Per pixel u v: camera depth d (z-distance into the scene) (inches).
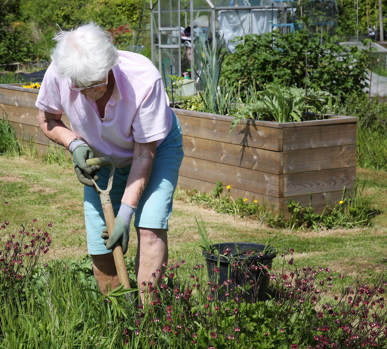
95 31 102.0
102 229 125.0
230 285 141.9
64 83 111.4
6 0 994.1
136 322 108.0
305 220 236.4
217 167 260.7
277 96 248.2
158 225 115.2
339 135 242.7
